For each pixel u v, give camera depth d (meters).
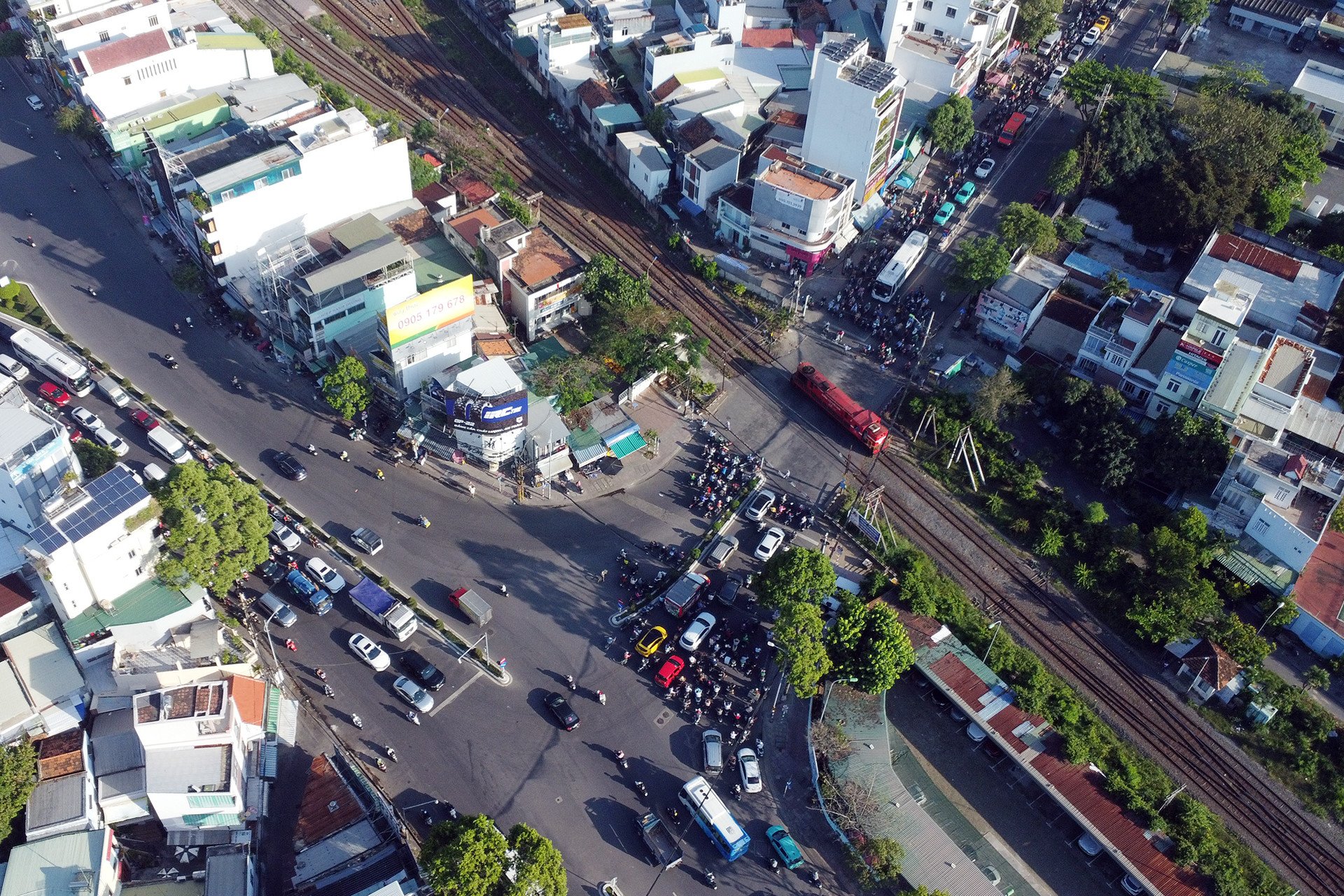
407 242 158.88
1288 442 141.50
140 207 172.00
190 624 115.94
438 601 126.81
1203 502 140.50
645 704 119.25
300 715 115.69
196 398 145.88
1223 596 133.75
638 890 104.75
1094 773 114.12
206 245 149.75
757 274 168.62
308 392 148.25
